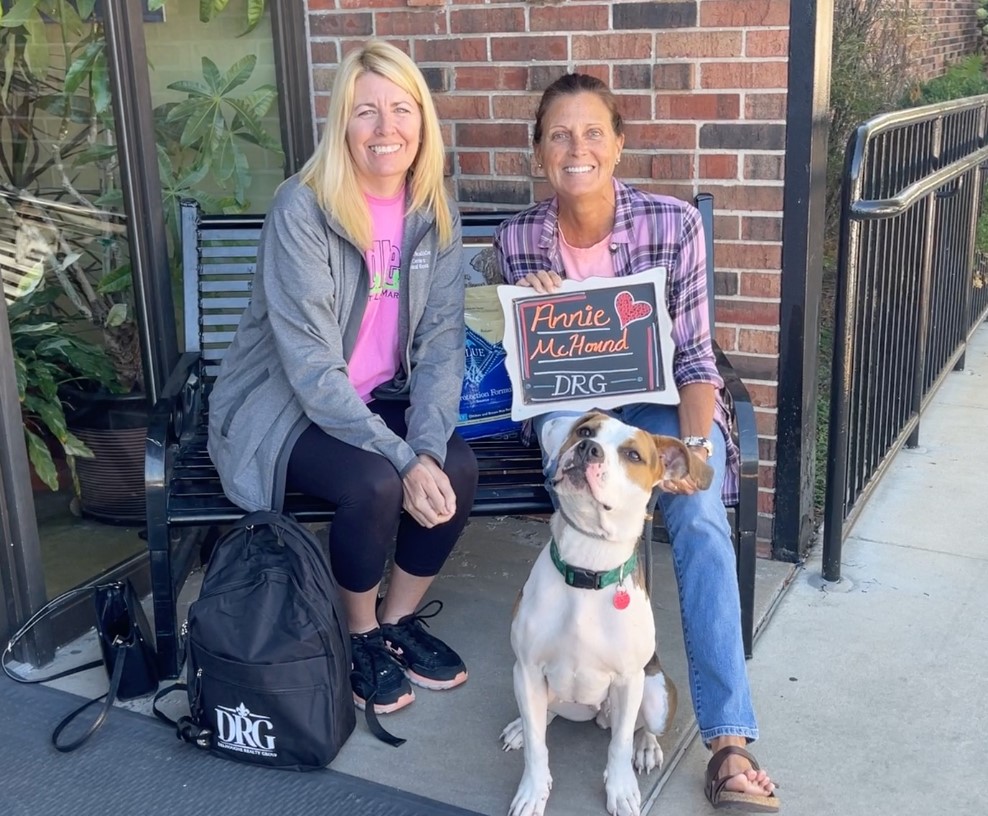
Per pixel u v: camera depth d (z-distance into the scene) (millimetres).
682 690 2881
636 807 2338
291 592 2471
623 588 2250
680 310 2912
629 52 3461
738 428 2875
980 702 2770
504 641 3125
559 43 3564
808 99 3244
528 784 2359
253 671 2404
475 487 2840
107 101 3350
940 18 9336
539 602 2291
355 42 3887
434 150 2883
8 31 3131
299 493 2865
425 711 2785
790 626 3170
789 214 3352
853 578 3455
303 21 3936
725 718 2424
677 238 2914
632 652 2271
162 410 2922
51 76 3234
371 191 2859
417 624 2982
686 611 2555
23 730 2703
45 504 3199
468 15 3672
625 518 2193
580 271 2986
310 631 2436
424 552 2871
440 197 2936
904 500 4043
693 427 2770
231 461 2775
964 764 2527
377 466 2668
